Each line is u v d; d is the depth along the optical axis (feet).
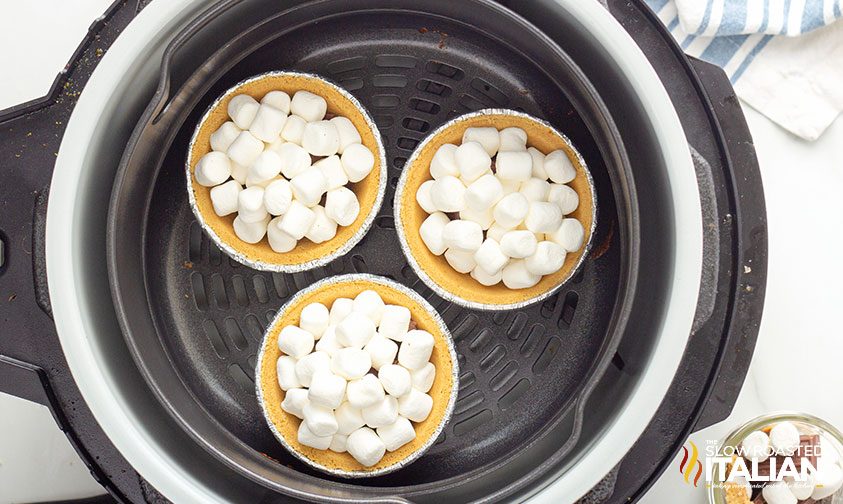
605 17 1.19
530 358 1.43
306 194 1.30
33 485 1.65
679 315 1.15
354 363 1.28
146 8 1.17
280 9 1.34
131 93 1.23
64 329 1.15
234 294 1.43
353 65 1.46
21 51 1.66
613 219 1.40
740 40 1.64
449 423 1.42
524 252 1.29
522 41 1.36
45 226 1.30
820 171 1.66
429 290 1.45
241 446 1.35
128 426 1.16
